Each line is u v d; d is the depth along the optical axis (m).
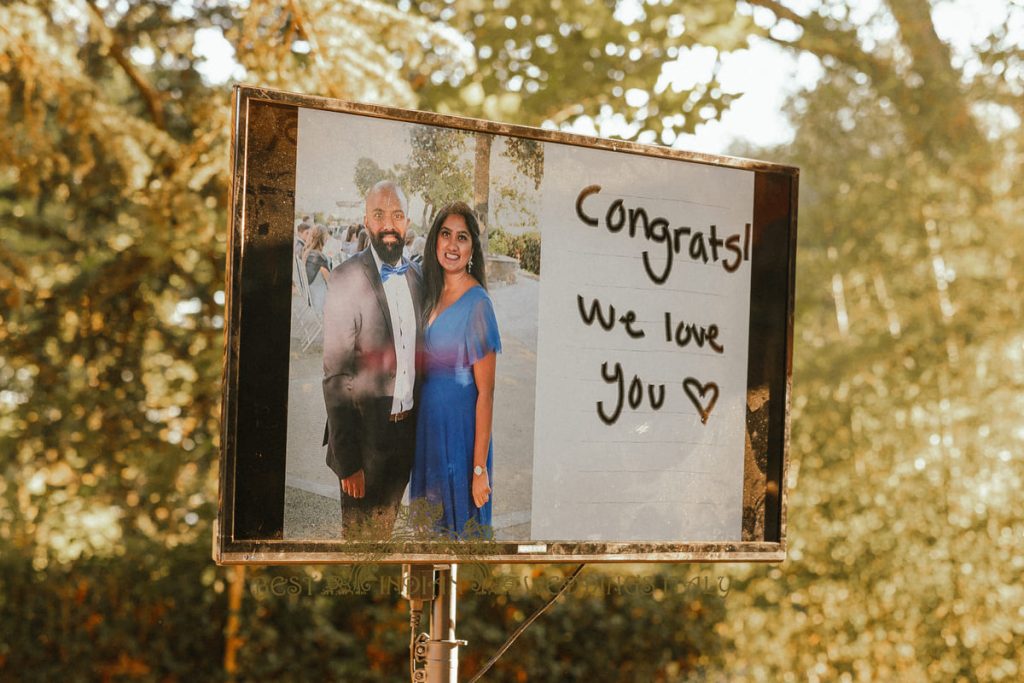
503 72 5.82
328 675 5.80
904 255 6.71
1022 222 6.46
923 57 6.71
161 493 5.98
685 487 2.60
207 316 6.24
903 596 6.21
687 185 2.64
